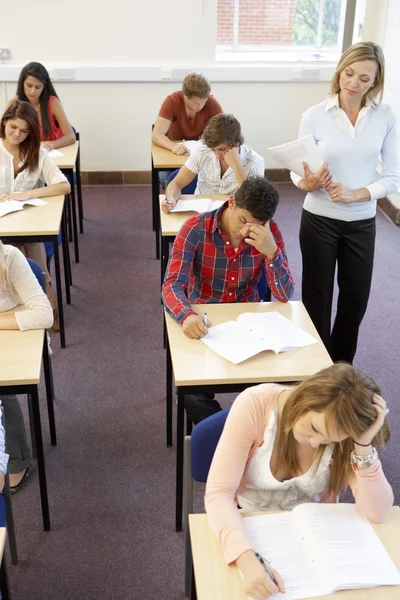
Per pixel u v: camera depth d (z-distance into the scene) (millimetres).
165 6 5297
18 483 2578
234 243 2482
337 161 2789
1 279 2340
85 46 5387
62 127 4473
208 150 3475
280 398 1635
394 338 3674
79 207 4871
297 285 4203
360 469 1552
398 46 4922
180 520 2393
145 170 5871
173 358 2154
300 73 5574
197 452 1840
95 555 2318
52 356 3426
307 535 1493
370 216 2885
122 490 2604
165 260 3350
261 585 1364
